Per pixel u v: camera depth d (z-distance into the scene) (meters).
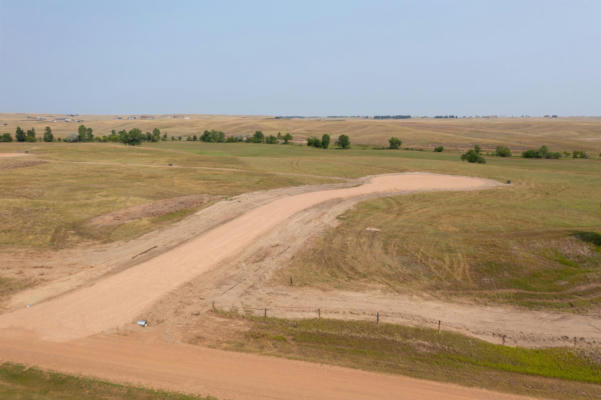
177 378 16.67
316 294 25.23
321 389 16.25
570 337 20.67
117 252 31.23
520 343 20.19
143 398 15.25
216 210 44.38
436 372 17.72
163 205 45.03
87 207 43.19
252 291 25.45
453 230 39.28
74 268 27.95
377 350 19.34
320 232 37.88
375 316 22.55
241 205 47.16
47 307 22.41
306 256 31.64
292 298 24.62
